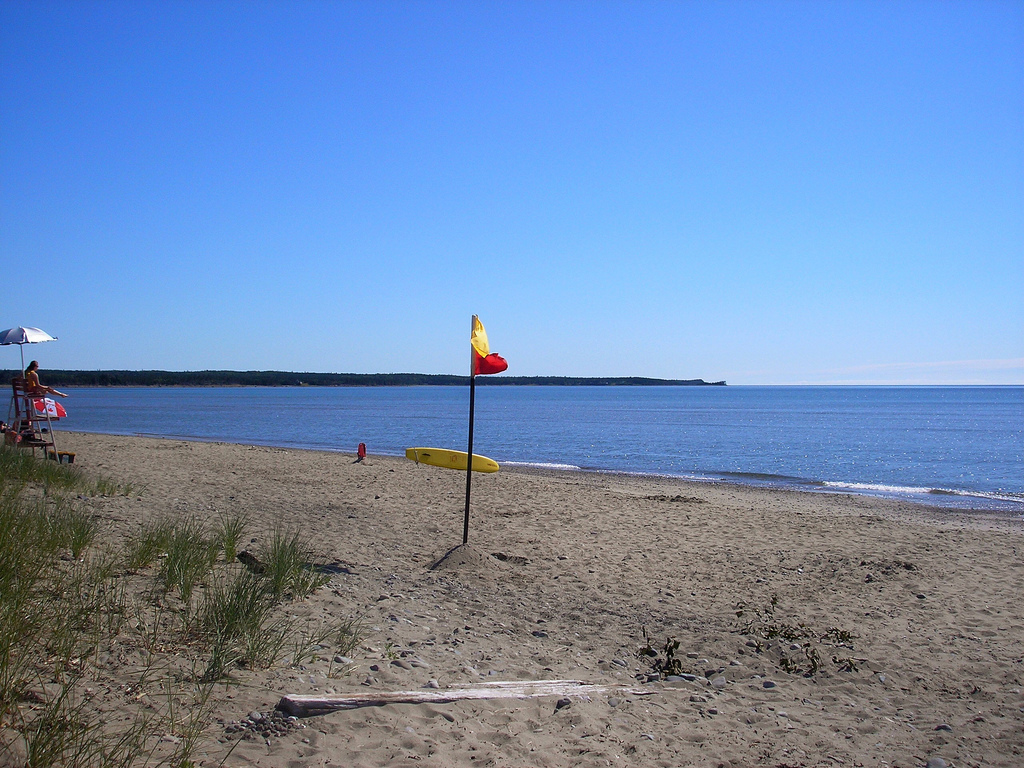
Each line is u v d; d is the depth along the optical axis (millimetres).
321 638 5602
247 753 3555
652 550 10547
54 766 3109
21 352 14367
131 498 11359
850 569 9484
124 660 4477
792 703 5270
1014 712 5176
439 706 4461
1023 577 9266
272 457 24000
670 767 4051
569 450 36188
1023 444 40406
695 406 111625
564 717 4594
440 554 9414
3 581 5031
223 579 6734
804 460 31781
